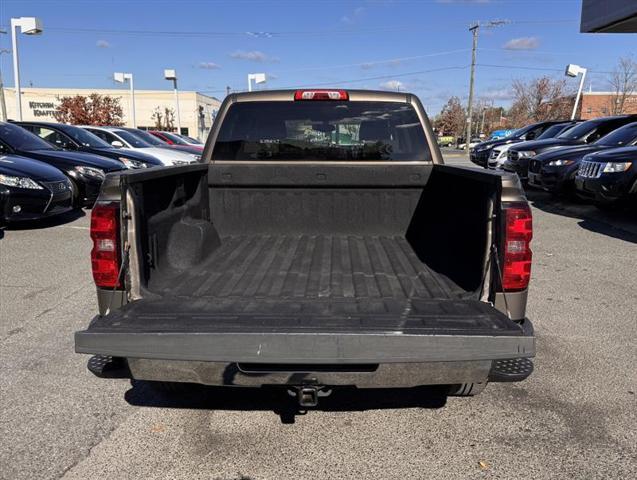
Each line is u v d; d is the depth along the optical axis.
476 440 2.92
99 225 2.67
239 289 3.09
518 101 58.12
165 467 2.70
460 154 43.06
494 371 2.57
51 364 3.83
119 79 26.88
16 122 11.69
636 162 8.59
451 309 2.56
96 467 2.69
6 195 7.90
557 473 2.64
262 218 4.36
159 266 3.11
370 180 4.23
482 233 2.87
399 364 2.38
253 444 2.90
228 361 2.22
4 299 5.23
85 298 5.27
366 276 3.36
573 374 3.68
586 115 52.38
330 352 2.21
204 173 4.11
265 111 4.21
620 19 14.89
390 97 4.19
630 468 2.67
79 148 11.30
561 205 11.64
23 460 2.74
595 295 5.41
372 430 3.03
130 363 2.46
